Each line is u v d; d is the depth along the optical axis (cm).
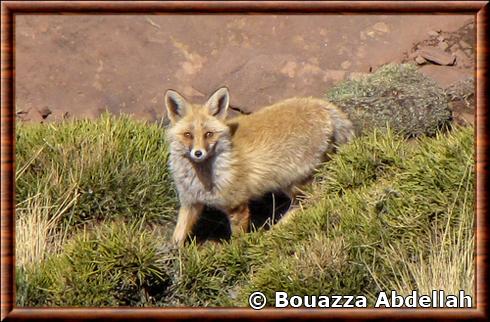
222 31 1653
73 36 1642
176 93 1320
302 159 1373
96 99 1578
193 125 1304
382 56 1611
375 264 1178
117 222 1299
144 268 1167
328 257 1164
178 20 1667
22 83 1591
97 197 1352
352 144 1359
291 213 1311
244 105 1541
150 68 1612
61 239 1314
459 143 1255
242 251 1259
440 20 1666
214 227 1415
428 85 1487
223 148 1319
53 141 1413
